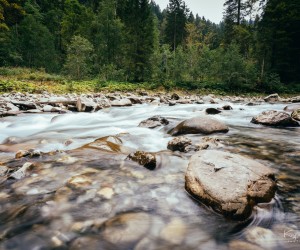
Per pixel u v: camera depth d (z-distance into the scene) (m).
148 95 17.14
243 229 1.75
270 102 13.79
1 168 2.74
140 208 2.02
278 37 28.14
